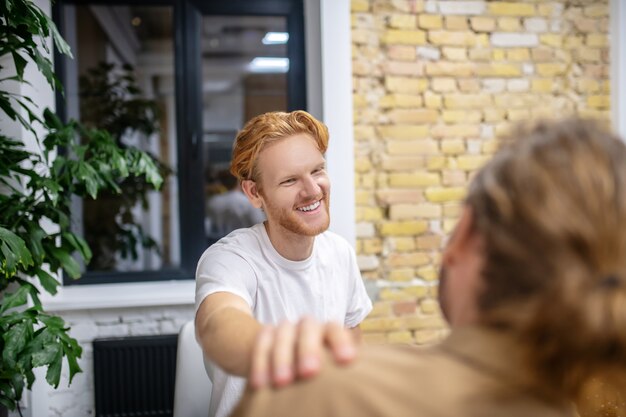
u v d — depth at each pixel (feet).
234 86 25.14
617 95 10.96
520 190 1.57
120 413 9.98
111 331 10.19
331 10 10.19
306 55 11.01
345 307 5.22
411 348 1.75
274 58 23.40
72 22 11.43
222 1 11.02
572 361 1.54
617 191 1.53
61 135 7.87
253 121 4.73
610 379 1.62
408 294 10.57
